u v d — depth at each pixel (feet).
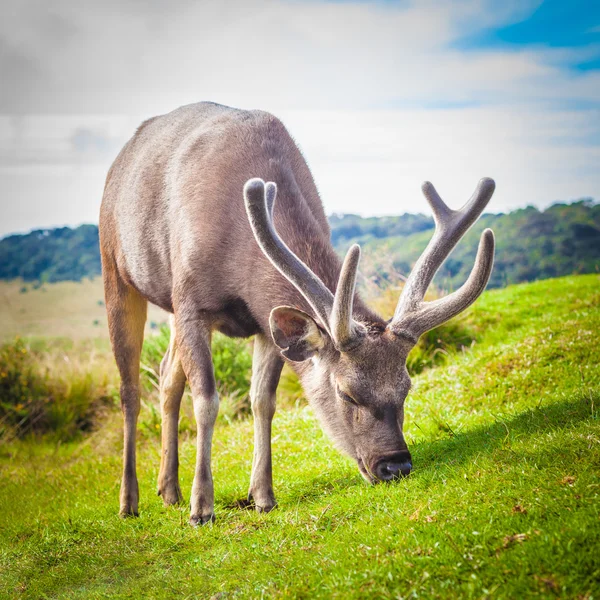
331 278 15.80
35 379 36.76
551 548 10.42
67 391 35.55
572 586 9.70
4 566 15.75
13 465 29.09
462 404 20.07
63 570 14.94
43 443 33.47
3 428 34.01
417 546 11.46
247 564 13.07
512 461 14.06
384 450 14.17
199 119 19.61
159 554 14.87
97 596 13.34
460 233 15.31
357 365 14.37
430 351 29.91
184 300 17.33
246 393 32.14
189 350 17.06
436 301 14.80
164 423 19.65
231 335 18.19
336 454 19.38
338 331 14.06
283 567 12.35
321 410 15.38
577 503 11.60
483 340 29.91
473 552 10.87
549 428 15.51
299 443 21.18
